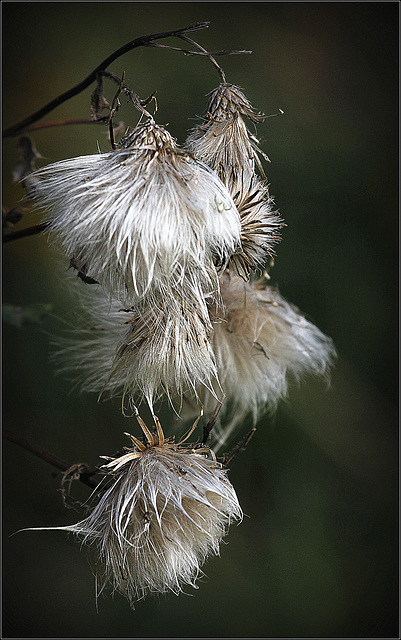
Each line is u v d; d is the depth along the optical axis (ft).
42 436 1.62
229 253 1.22
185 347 1.22
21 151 1.35
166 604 1.60
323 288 1.77
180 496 1.22
